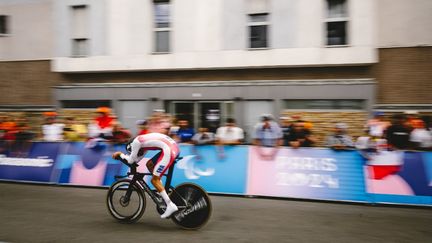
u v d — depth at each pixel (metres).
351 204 6.12
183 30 11.28
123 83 11.92
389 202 5.99
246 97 10.82
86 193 6.79
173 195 4.77
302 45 10.37
